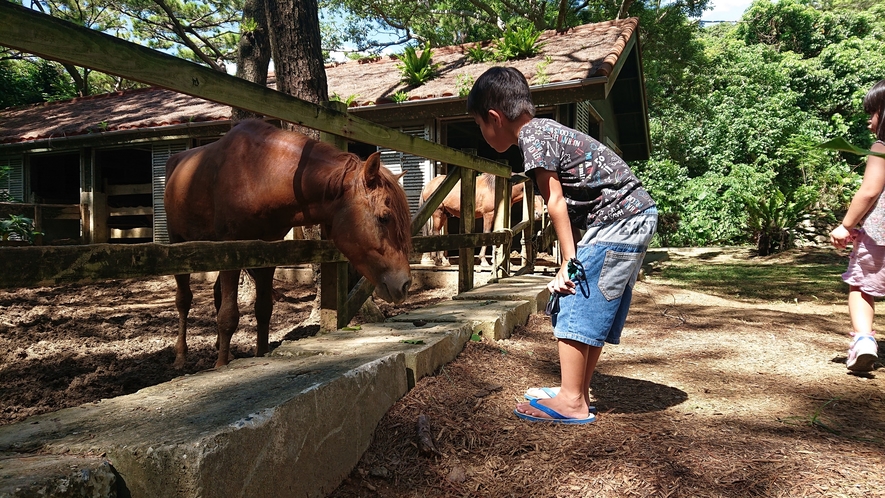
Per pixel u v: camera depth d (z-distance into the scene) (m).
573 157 2.20
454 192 8.08
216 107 10.30
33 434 1.47
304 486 1.74
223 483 1.41
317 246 3.16
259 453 1.55
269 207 3.08
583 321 2.23
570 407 2.34
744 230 15.63
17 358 3.65
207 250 2.38
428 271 7.15
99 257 1.90
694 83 19.69
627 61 10.95
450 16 20.16
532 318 4.54
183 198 3.55
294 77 4.97
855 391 2.84
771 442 2.15
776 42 26.36
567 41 10.35
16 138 10.71
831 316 5.06
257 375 2.08
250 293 6.38
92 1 17.19
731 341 3.99
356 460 2.05
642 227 2.20
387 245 2.79
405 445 2.15
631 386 2.93
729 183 17.02
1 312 5.46
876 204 2.99
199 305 6.17
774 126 18.78
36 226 9.77
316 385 1.88
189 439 1.38
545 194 2.22
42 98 20.05
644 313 5.14
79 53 1.77
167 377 3.24
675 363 3.41
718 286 7.32
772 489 1.80
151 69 2.02
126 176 14.51
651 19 16.30
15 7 1.59
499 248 6.12
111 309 5.90
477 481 1.94
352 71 12.05
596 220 2.22
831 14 25.92
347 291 3.47
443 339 2.97
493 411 2.47
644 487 1.84
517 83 2.32
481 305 4.24
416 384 2.62
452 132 12.41
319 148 3.05
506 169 6.02
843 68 21.88
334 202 2.87
